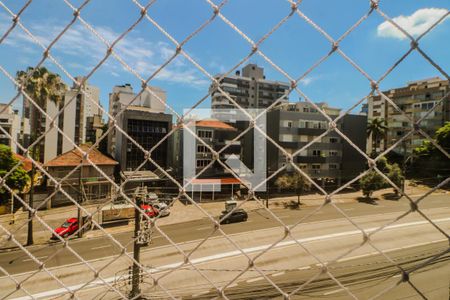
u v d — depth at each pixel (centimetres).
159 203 2092
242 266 1196
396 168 2752
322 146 2986
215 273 1124
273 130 2914
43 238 1580
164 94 3036
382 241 1505
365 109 4653
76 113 3444
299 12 179
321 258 1277
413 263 1182
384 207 2373
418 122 165
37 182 2353
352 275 1075
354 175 3064
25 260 1288
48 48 210
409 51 165
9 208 1983
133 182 2572
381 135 3262
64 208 2141
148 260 1265
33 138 2036
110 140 3241
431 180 3070
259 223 1920
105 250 1402
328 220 1973
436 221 1891
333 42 177
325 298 916
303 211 2267
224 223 1912
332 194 183
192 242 1520
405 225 1794
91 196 2238
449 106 3709
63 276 1112
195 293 955
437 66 160
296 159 2869
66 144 3145
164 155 2933
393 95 4256
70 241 1538
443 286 1007
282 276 1090
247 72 5650
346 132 3083
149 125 2897
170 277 1080
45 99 2038
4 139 2745
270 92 5459
